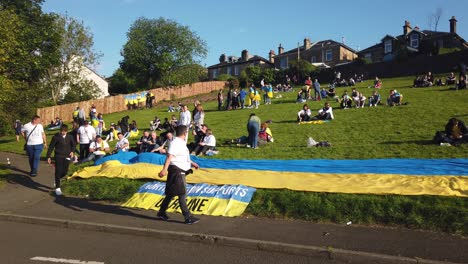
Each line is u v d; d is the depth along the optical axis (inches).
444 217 318.3
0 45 705.6
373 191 370.3
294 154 570.6
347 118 895.7
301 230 324.5
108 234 344.2
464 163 425.1
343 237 304.0
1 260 279.0
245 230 327.6
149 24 2815.0
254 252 291.9
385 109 966.4
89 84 2231.8
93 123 1009.5
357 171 432.1
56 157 481.4
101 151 641.0
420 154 510.6
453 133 560.1
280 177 430.6
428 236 299.4
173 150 345.1
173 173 346.9
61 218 382.3
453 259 257.4
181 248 302.4
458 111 835.4
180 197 349.7
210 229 333.1
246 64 3417.8
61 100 2139.5
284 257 281.0
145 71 2815.0
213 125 970.1
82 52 2169.0
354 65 2177.7
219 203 387.5
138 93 2004.2
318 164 471.2
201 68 2925.7
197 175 466.6
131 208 410.9
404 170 418.6
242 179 434.3
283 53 3292.3
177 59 2819.9
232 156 587.2
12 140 1123.9
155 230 333.4
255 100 1261.1
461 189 355.6
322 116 904.9
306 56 3137.3
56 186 478.6
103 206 424.8
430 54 2058.3
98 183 491.8
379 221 333.1
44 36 1929.1
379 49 2797.7
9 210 418.9
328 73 2250.2
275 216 362.6
